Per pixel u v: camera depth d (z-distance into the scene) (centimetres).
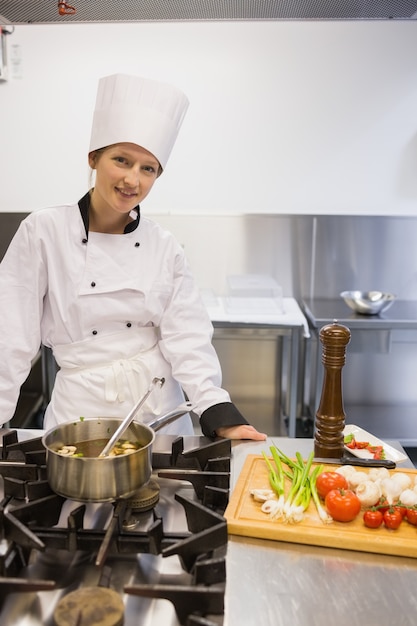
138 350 145
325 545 90
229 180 320
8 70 304
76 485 91
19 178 319
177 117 132
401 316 287
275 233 319
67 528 88
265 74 307
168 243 148
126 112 123
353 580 83
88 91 308
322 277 325
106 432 111
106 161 125
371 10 150
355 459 116
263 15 154
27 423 305
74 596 73
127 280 140
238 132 314
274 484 104
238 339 335
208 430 130
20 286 137
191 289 152
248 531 93
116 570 83
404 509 95
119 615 71
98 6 146
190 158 317
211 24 301
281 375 338
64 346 143
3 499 99
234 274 325
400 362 334
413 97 308
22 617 74
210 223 318
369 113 311
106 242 139
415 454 309
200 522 91
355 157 316
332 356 117
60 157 316
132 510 97
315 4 143
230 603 78
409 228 319
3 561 80
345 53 304
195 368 144
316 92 309
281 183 320
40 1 143
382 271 325
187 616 74
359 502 95
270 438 129
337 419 119
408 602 79
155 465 116
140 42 303
